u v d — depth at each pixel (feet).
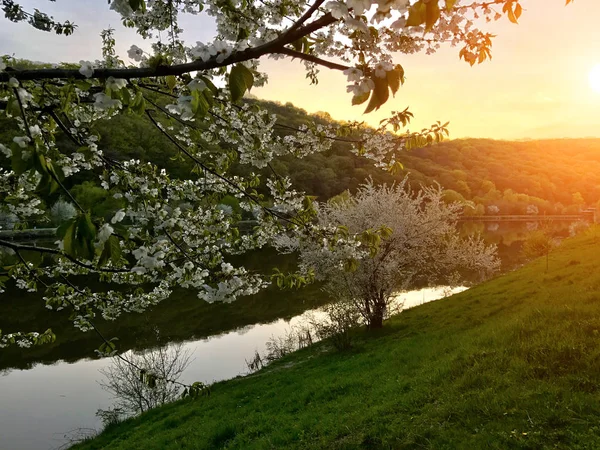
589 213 387.14
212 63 6.45
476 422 18.90
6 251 12.75
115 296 18.92
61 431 43.45
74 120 14.71
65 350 68.28
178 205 16.83
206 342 71.15
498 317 40.75
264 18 9.34
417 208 58.90
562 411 17.63
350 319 54.13
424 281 98.84
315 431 24.40
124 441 36.27
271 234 17.63
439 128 13.05
